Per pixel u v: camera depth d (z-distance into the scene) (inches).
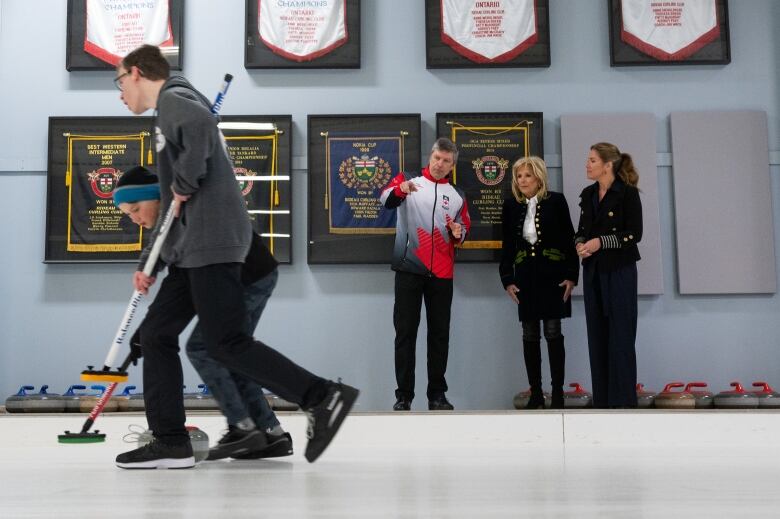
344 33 207.6
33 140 207.0
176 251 95.0
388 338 201.6
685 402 182.4
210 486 69.2
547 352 199.9
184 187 93.0
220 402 106.2
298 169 206.4
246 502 55.7
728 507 50.0
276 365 92.1
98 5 208.5
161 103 94.5
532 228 184.5
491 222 202.5
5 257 203.8
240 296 94.6
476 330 201.3
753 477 75.4
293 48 207.3
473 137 204.8
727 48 206.5
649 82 208.4
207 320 92.8
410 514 47.4
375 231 202.4
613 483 68.9
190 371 198.7
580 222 182.7
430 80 209.0
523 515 46.4
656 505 51.4
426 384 200.2
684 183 203.8
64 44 209.9
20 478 79.6
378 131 205.5
